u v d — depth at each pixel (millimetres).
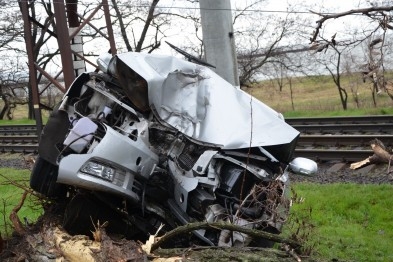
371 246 6777
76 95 6715
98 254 4609
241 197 5422
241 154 5781
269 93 33281
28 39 12398
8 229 7469
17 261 5637
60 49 11852
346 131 14812
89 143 5723
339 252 6566
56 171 6348
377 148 4434
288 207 5633
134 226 5938
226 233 5422
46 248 5527
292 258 4258
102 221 5797
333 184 10031
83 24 13117
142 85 6008
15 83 35156
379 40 4266
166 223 5801
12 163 14969
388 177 10195
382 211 8094
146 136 5902
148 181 5723
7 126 23078
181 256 4320
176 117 6066
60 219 6164
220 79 6594
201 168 5574
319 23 4480
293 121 17578
